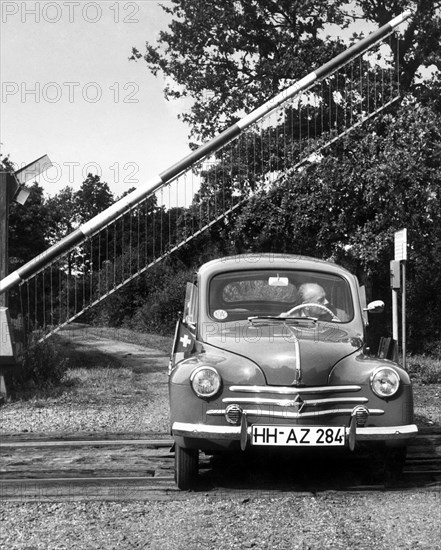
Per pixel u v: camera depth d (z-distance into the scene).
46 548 4.69
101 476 6.73
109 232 13.58
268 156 15.44
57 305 13.36
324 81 16.14
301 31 24.98
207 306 7.34
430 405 11.20
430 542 4.77
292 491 6.20
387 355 7.68
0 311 12.03
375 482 6.54
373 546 4.69
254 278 7.58
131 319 45.91
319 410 6.16
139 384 14.38
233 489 6.29
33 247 32.44
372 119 18.12
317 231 19.89
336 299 7.57
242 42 25.55
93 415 10.49
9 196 12.57
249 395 6.18
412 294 20.59
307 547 4.68
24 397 11.99
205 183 13.98
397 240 12.49
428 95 23.27
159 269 41.66
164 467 7.07
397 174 17.28
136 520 5.35
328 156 18.38
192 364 6.35
